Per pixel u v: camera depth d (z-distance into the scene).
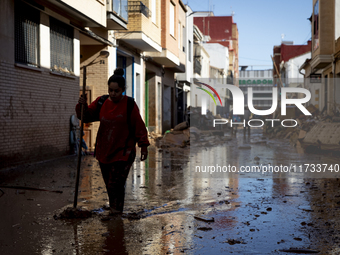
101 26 14.03
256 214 5.29
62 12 11.84
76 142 12.94
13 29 9.50
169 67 27.92
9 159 9.38
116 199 5.16
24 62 10.18
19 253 3.73
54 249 3.85
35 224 4.70
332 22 24.61
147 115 25.20
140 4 17.77
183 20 31.28
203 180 8.25
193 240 4.18
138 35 17.77
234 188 7.33
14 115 9.58
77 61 13.27
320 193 6.78
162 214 5.29
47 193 6.57
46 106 11.16
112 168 5.12
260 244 4.06
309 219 5.04
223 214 5.31
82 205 5.72
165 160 11.87
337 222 4.87
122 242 4.09
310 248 3.93
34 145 10.53
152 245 4.01
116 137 5.07
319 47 24.81
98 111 5.18
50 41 11.57
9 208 5.48
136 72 20.80
